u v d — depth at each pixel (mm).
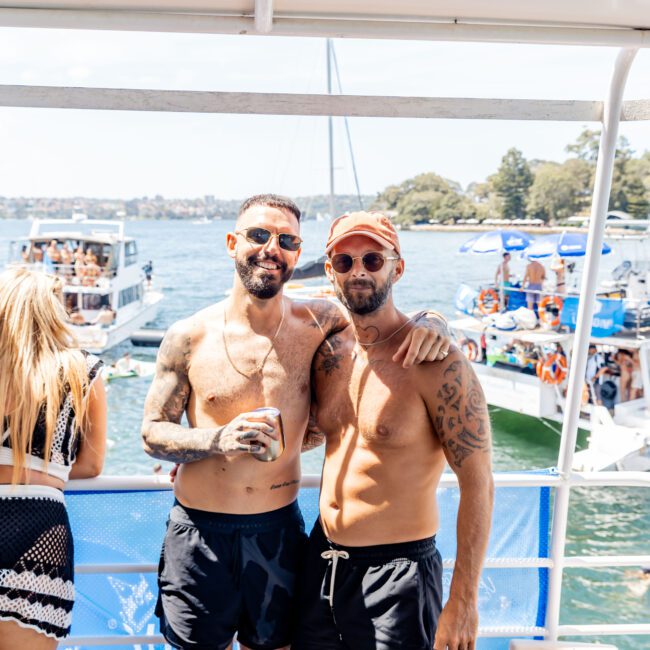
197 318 2133
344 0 1643
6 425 1873
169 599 2074
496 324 17906
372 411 1923
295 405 2096
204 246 59406
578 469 14547
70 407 1963
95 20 1746
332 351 2082
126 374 22906
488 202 56562
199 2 1663
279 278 2008
